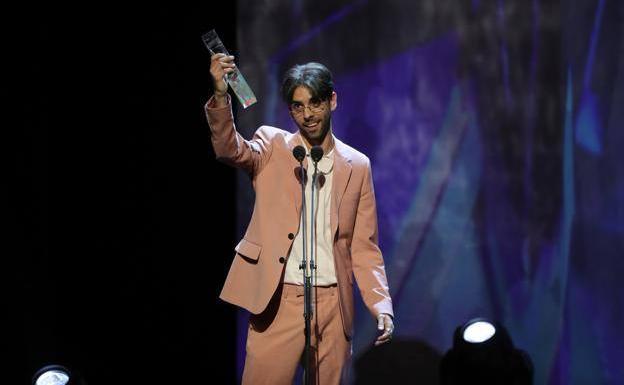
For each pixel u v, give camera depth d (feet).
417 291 40.55
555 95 40.37
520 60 40.52
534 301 40.32
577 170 38.50
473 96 40.50
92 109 39.58
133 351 39.96
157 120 40.01
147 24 39.99
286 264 28.45
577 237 38.47
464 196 40.55
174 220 40.11
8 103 38.63
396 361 40.37
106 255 39.78
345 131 40.57
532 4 40.50
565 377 39.40
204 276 40.27
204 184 40.27
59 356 39.45
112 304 39.83
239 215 40.32
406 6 40.63
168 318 40.16
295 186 28.60
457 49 40.55
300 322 28.32
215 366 40.29
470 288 40.47
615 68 35.17
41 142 39.06
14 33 38.68
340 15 40.60
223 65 26.00
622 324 34.50
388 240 40.70
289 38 40.55
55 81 39.22
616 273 34.96
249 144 28.48
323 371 29.01
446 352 40.37
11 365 38.91
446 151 40.57
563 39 40.19
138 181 39.93
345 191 29.09
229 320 40.40
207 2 40.27
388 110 40.60
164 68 40.01
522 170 40.47
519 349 40.24
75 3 39.40
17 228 38.83
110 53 39.68
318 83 27.58
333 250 28.58
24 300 39.04
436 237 40.60
